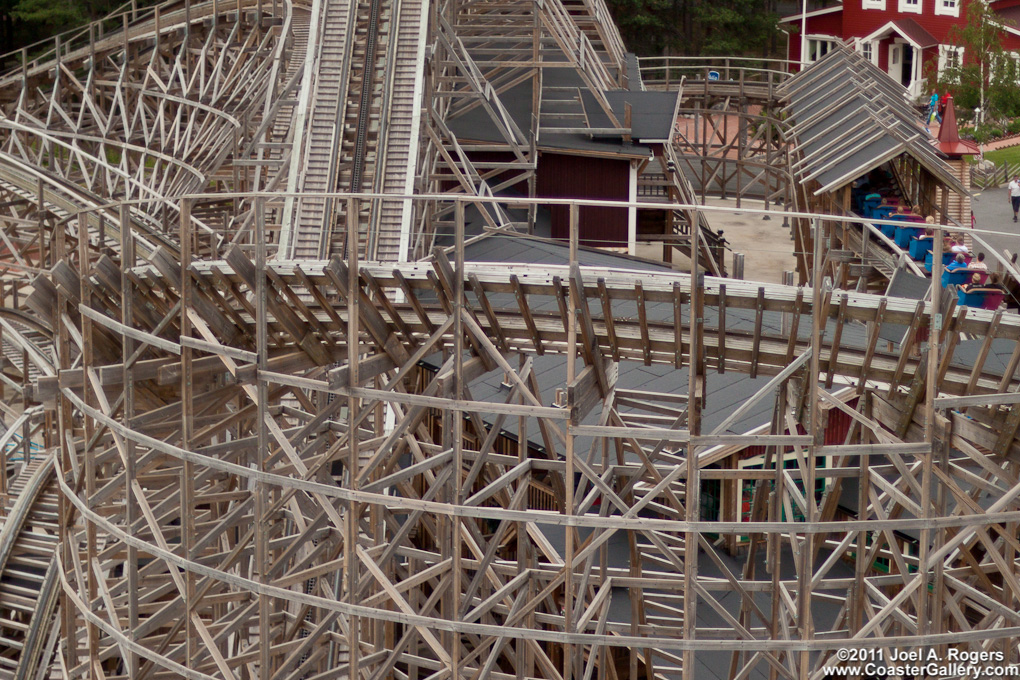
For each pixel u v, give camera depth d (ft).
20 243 579.07
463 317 268.41
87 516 294.87
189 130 595.88
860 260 477.77
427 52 476.54
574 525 257.14
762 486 296.10
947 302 249.96
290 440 273.95
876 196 536.01
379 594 278.46
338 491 265.95
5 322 465.06
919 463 287.89
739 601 329.72
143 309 300.20
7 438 407.44
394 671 321.52
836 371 269.03
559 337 281.95
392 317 283.59
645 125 579.07
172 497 300.20
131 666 290.76
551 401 352.08
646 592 353.92
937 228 244.01
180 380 285.64
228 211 549.54
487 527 371.76
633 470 306.76
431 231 465.06
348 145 448.65
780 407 282.15
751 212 245.04
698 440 252.42
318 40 479.41
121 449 289.12
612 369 296.92
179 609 288.92
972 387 257.96
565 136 569.64
